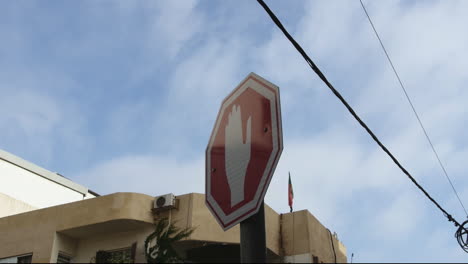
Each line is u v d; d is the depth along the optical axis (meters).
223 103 4.56
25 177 22.03
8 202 19.80
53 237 14.97
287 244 14.59
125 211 14.52
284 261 14.29
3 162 21.27
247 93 4.33
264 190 3.75
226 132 4.34
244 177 3.97
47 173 22.89
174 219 14.34
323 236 15.45
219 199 4.11
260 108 4.12
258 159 3.92
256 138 4.03
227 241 13.88
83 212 15.11
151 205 14.92
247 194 3.88
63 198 23.59
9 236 15.71
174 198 14.71
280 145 3.79
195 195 14.65
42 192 22.55
